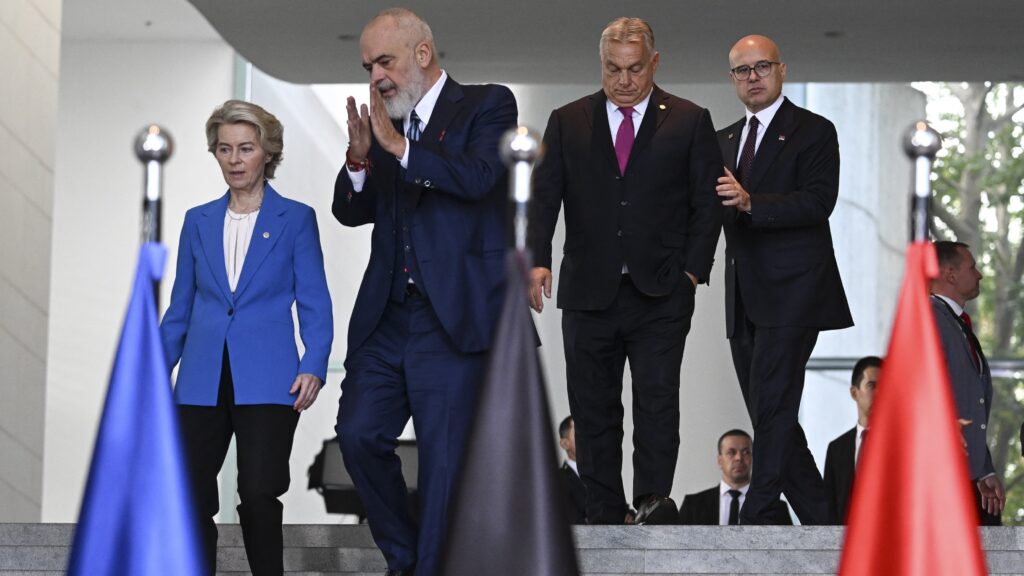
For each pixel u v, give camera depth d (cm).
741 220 1181
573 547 354
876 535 349
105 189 2973
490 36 2242
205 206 946
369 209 901
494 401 361
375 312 881
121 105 2956
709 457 2598
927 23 2158
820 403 2600
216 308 919
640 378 1116
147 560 360
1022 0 2045
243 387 898
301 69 2428
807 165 1174
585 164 1132
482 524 353
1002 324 2716
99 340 2972
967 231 2742
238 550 1012
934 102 2727
